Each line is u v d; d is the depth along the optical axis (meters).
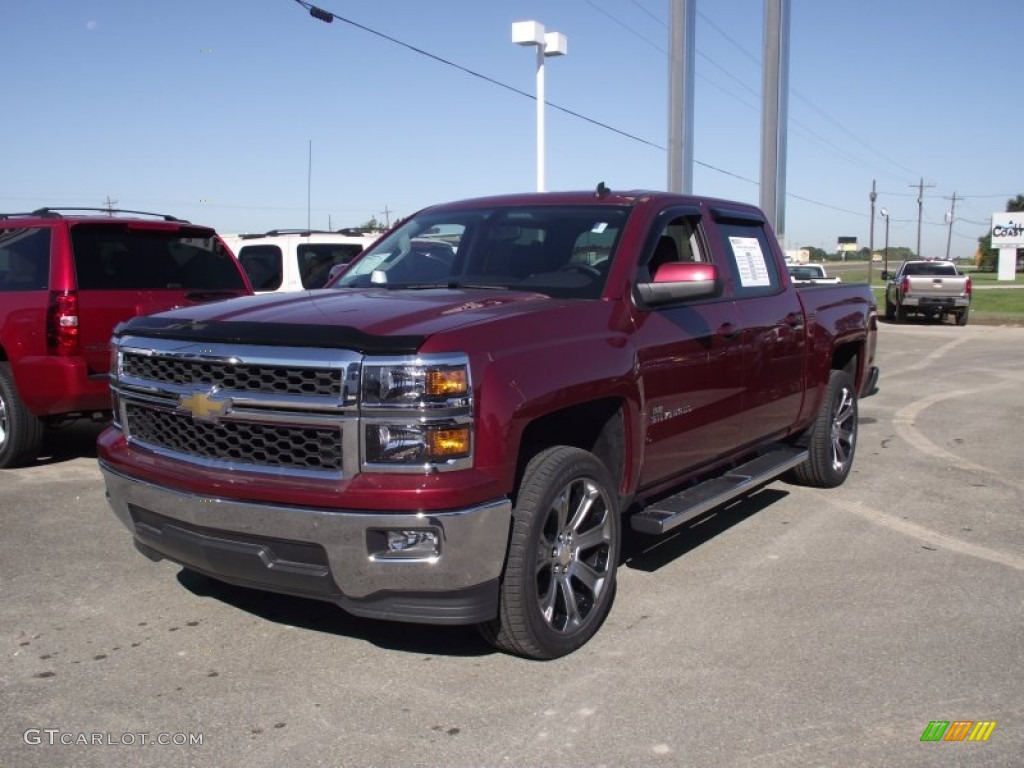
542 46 17.14
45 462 7.84
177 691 3.74
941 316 29.75
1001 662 4.04
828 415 6.88
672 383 4.73
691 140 17.33
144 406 4.14
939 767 3.22
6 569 5.16
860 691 3.76
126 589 4.87
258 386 3.72
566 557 4.10
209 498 3.73
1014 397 12.20
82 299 7.16
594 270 4.69
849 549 5.63
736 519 6.29
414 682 3.82
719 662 4.02
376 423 3.50
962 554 5.54
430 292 4.61
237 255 12.87
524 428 3.72
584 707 3.62
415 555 3.53
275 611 4.58
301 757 3.26
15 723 3.49
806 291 6.61
